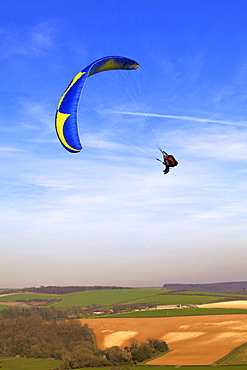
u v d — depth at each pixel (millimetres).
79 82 22984
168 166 22875
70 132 22625
